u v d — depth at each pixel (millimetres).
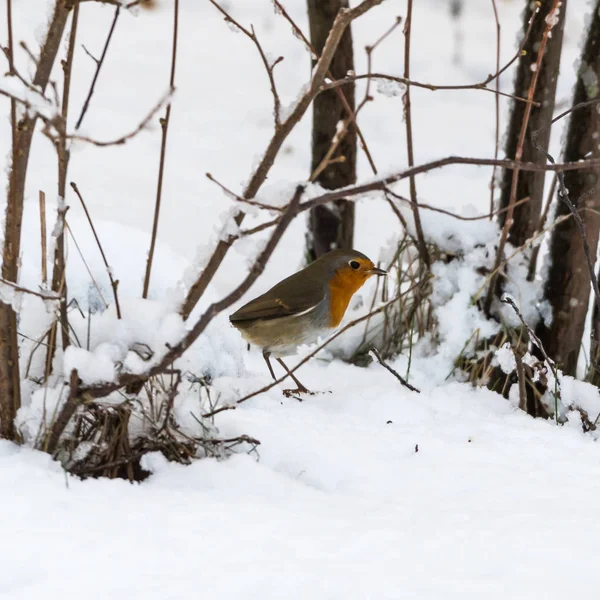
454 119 18844
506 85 20422
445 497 5996
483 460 6809
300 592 4238
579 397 8906
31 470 5578
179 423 6453
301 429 7129
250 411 7484
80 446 6102
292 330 9055
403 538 4945
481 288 9344
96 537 4824
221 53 21734
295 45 22109
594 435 8273
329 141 11039
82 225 9320
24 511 5070
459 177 16484
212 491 5781
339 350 10297
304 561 4586
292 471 6453
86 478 5867
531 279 10047
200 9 24594
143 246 9398
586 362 9906
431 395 8609
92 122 17297
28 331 6547
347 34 10719
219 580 4336
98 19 23141
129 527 4977
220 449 6430
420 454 6867
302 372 9609
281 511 5391
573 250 9492
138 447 6215
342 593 4227
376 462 6570
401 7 25328
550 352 9805
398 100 19812
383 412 7949
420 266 9906
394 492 6141
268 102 19312
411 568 4520
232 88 19891
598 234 9539
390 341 10039
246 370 9219
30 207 9344
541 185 9719
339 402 8125
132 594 4203
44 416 5934
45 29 5688
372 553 4711
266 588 4273
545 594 4219
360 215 15273
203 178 15891
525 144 9547
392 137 17828
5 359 6000
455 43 21906
